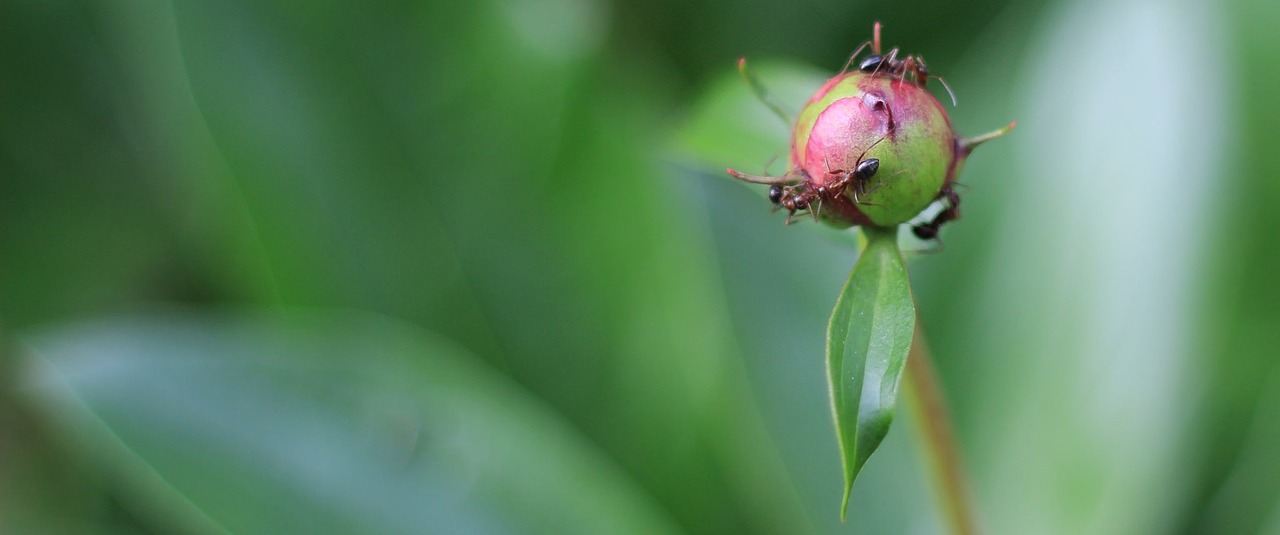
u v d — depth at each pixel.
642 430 0.68
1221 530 0.63
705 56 0.80
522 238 0.70
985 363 0.65
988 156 0.67
